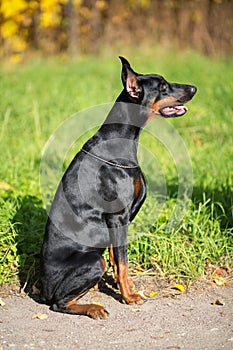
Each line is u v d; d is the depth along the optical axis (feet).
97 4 73.41
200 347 19.85
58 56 69.67
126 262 23.06
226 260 26.45
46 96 50.31
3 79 55.88
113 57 67.67
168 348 19.83
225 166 35.50
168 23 77.25
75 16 70.18
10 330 21.01
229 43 75.92
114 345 20.07
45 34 71.67
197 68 61.62
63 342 20.26
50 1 62.23
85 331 21.04
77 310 22.15
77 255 22.40
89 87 53.31
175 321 21.81
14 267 25.49
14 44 67.72
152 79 24.04
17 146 40.06
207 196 31.35
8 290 24.18
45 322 21.67
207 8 76.13
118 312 22.56
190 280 24.99
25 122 44.57
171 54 69.77
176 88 24.43
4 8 58.18
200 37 76.59
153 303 23.27
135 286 24.53
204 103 49.70
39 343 20.16
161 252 26.16
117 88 53.47
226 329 21.13
